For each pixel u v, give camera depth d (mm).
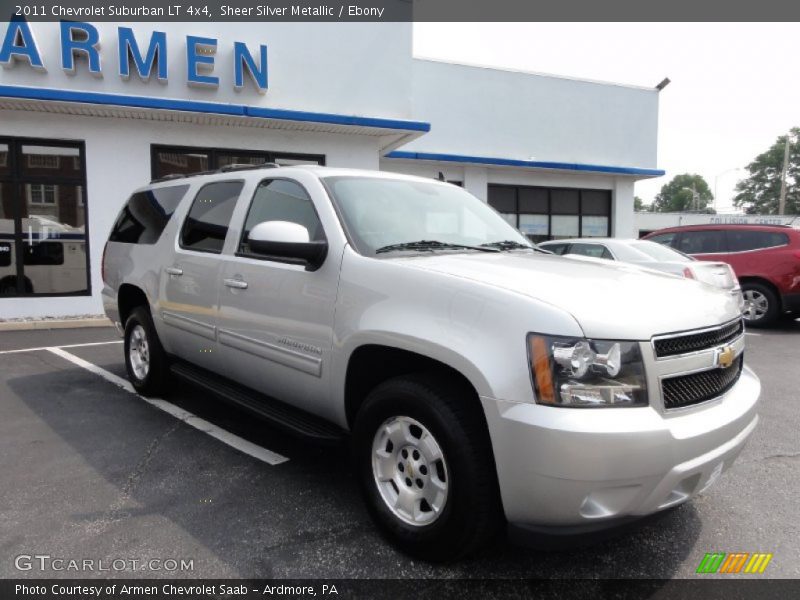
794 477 3820
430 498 2672
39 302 10008
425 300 2717
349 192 3539
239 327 3816
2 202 9820
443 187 4250
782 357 7602
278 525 3092
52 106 9383
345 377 3074
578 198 18312
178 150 10758
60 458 3957
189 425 4621
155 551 2838
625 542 3008
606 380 2299
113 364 6691
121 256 5457
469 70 16156
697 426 2439
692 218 47375
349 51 11672
